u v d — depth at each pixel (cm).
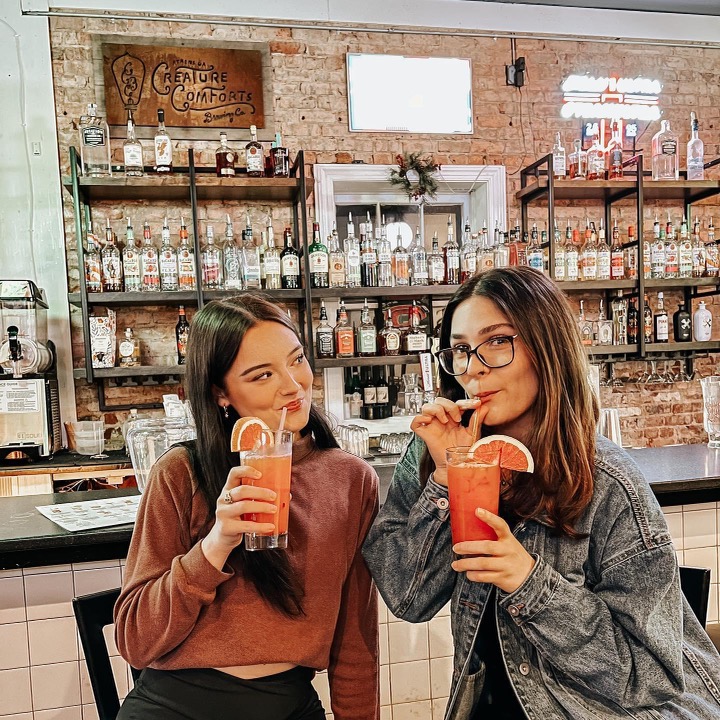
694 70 434
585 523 99
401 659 179
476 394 103
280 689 110
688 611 106
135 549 112
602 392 425
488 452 90
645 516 96
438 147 402
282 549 112
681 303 427
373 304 396
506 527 88
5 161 356
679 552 190
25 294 322
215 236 378
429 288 362
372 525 119
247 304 117
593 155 390
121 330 369
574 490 98
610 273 394
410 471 119
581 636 89
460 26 400
